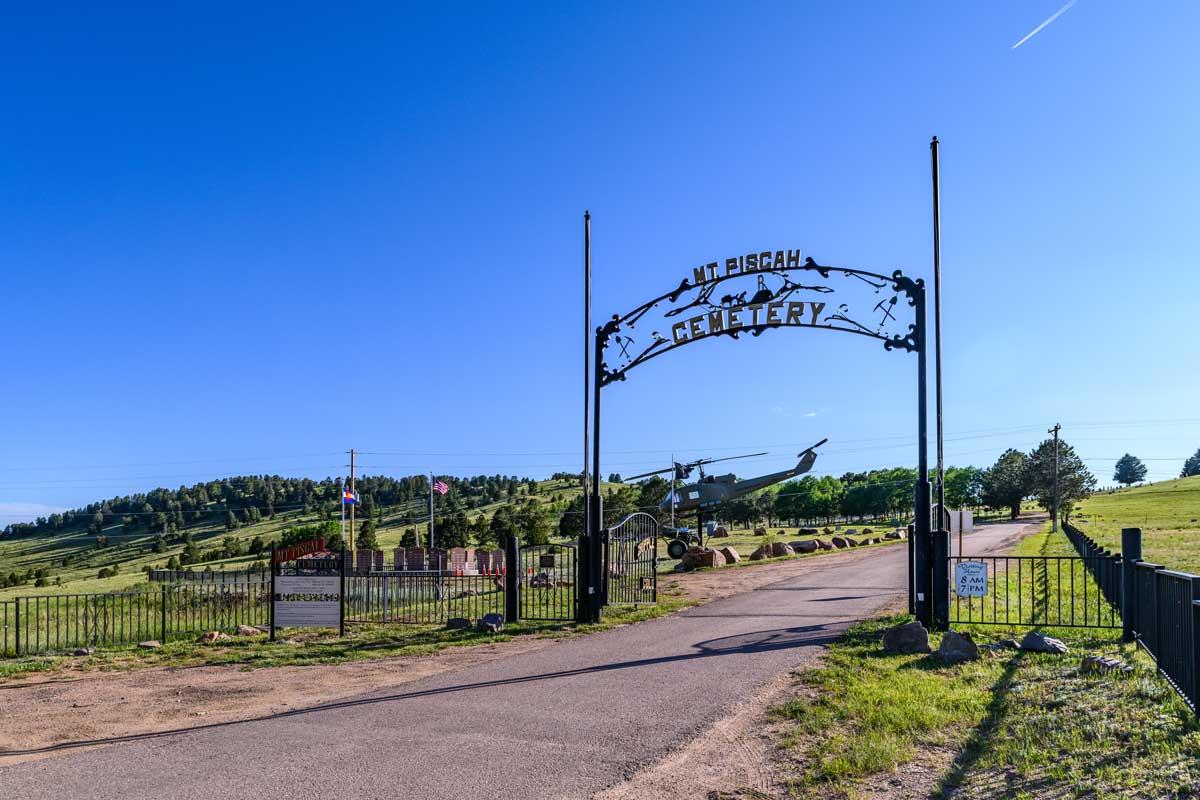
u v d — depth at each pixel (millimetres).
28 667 12727
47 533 199375
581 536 16172
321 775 6512
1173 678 7863
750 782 6141
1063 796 5430
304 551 55781
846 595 18953
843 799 5723
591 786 6137
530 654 12289
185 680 11289
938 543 13500
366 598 19328
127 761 7121
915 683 8945
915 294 14555
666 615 16422
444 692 9617
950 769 6129
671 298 16375
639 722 7883
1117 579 13195
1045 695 8086
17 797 6211
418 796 5984
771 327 15516
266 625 17938
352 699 9469
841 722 7566
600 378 16750
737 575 26531
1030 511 116625
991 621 14031
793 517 121438
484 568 45188
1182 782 5383
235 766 6840
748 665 10508
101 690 10789
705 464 37875
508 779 6316
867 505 114312
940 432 14102
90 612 23672
